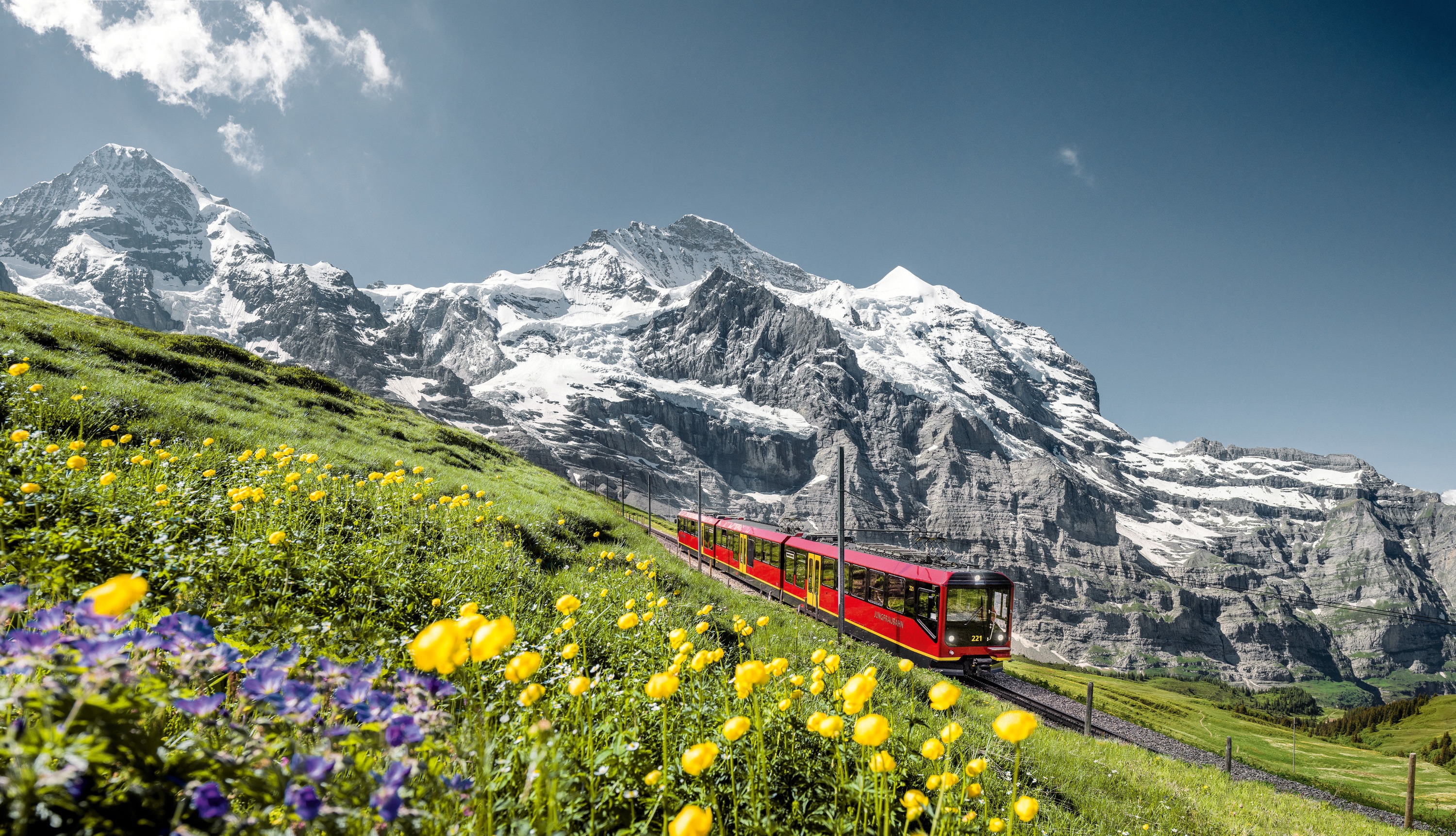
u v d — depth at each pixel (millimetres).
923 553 29203
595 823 2887
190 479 9258
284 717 1938
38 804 1297
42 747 1347
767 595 37844
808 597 33562
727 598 20359
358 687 2215
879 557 28984
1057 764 12859
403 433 35656
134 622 3805
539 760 2295
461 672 4363
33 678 1811
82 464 6410
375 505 11500
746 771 3953
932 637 24719
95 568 5266
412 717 2209
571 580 12852
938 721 11203
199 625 2176
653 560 18219
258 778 1767
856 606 29516
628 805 3240
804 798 3756
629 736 3654
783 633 16125
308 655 3795
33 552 4949
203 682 2170
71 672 1549
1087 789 11602
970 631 24594
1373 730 132125
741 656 10398
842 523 23578
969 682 24703
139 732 1632
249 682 1969
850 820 3586
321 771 1776
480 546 11672
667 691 3145
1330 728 137625
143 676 1683
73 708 1468
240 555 6629
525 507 21219
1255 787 18641
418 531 10852
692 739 4207
